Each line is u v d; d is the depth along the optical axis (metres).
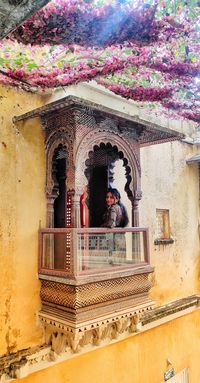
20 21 1.44
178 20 2.69
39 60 3.13
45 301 3.31
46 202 3.51
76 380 3.62
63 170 3.59
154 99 4.55
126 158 3.61
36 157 3.46
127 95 4.37
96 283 3.13
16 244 3.25
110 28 2.66
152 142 4.11
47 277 3.23
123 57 3.23
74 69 3.39
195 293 5.80
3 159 3.20
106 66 3.43
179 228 5.59
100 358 3.92
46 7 2.33
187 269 5.67
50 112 3.16
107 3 2.40
